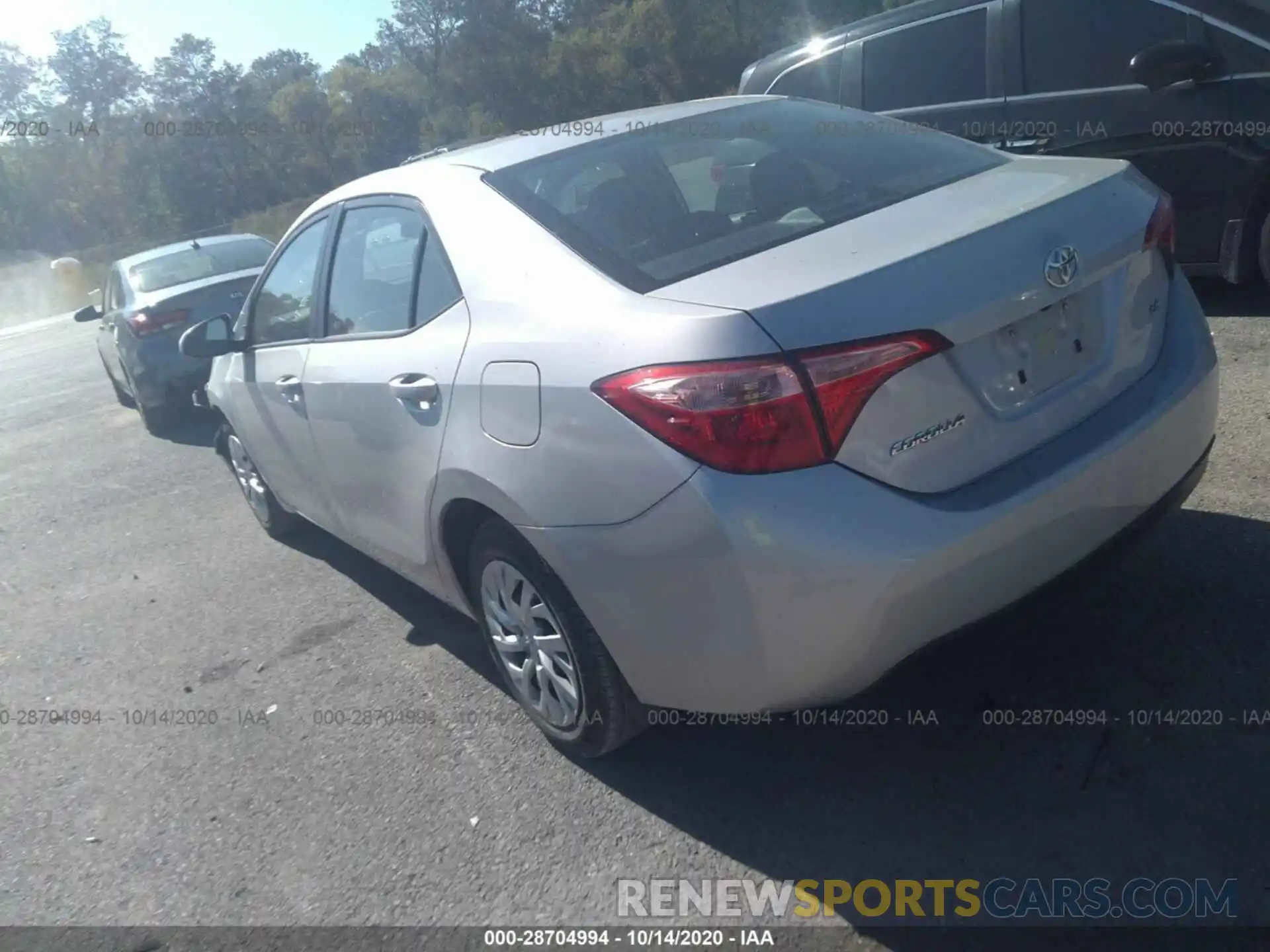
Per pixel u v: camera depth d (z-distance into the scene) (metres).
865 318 2.48
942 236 2.69
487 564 3.28
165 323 8.88
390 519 3.76
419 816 3.28
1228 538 3.84
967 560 2.52
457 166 3.64
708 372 2.46
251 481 5.80
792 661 2.51
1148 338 3.02
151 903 3.13
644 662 2.77
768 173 3.39
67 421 11.02
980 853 2.73
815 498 2.44
